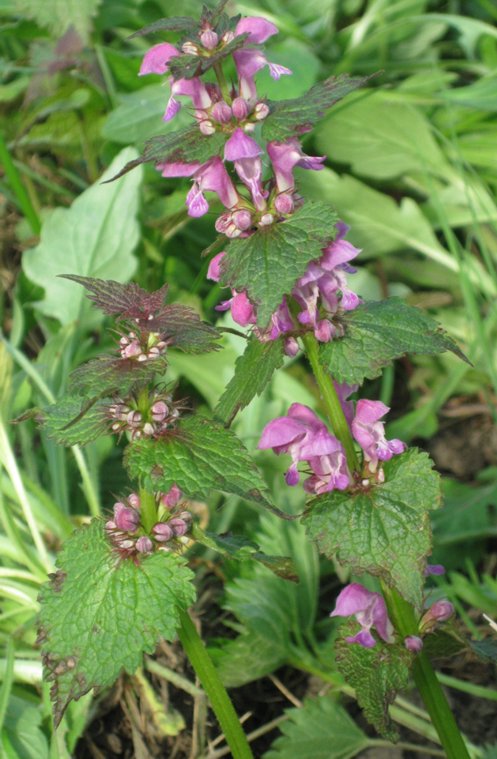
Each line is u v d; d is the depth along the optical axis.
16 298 0.88
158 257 0.92
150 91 0.92
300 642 0.74
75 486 0.82
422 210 0.99
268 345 0.58
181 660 0.73
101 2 0.95
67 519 0.76
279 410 0.82
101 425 0.58
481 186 0.96
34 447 0.84
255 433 0.81
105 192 0.86
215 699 0.60
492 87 0.95
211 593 0.77
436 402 0.88
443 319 0.94
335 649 0.60
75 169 1.04
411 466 0.59
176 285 0.94
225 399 0.59
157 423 0.57
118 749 0.71
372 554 0.58
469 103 0.94
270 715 0.73
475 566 0.81
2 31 1.00
